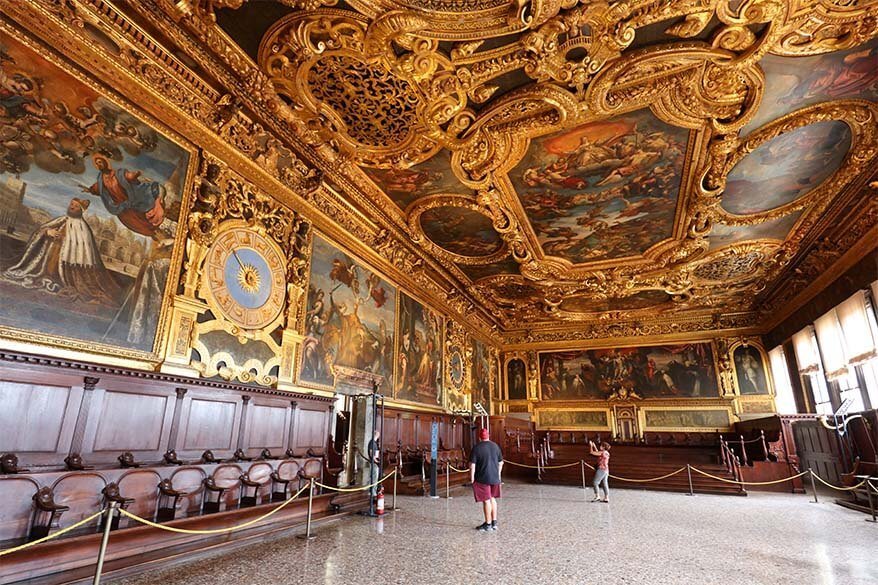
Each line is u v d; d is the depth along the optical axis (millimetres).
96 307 6414
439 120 9445
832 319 15102
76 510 5277
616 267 17172
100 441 6008
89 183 6598
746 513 10641
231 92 8492
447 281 18234
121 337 6688
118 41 6984
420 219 13945
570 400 24688
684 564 6113
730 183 11766
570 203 12875
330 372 11359
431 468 12758
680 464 17453
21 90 5945
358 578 5301
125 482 5852
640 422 23188
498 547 6879
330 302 11703
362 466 11047
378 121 9602
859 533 8328
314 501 8719
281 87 8703
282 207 10430
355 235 13008
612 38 7535
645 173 11430
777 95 8836
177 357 7418
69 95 6508
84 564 5086
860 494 11758
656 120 9500
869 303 12820
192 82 8055
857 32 7324
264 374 9203
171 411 7020
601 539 7586
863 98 8906
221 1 6930
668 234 14664
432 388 17219
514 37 7598
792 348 19234
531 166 11148
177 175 8023
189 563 5805
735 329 22766
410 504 11047
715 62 8000
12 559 4527
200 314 8008
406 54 7895
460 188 12250
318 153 10453
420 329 16797
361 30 7406
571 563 6086
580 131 9828
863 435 12750
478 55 7938
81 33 6641
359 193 12086
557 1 6895
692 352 23281
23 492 4859
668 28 7508
